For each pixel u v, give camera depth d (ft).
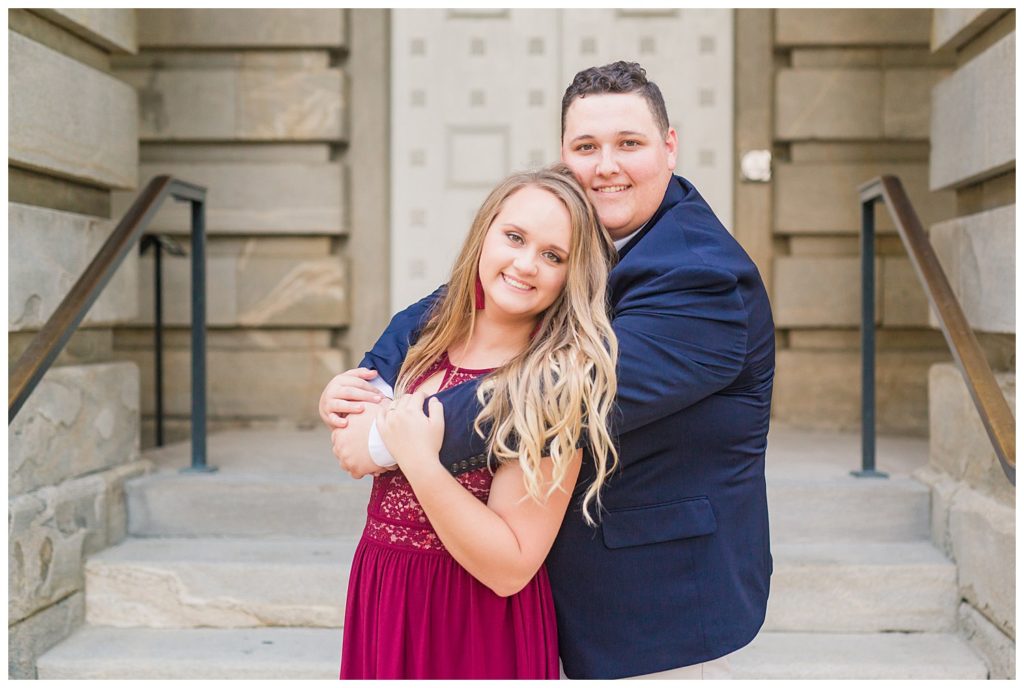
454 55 14.55
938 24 10.03
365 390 5.31
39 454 8.73
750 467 5.53
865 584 8.87
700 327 4.96
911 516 9.65
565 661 5.40
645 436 5.21
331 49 14.39
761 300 5.44
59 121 9.09
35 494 8.57
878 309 13.98
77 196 9.95
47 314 8.92
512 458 4.72
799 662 8.16
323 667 8.14
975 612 8.46
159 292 13.03
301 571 9.01
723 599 5.27
